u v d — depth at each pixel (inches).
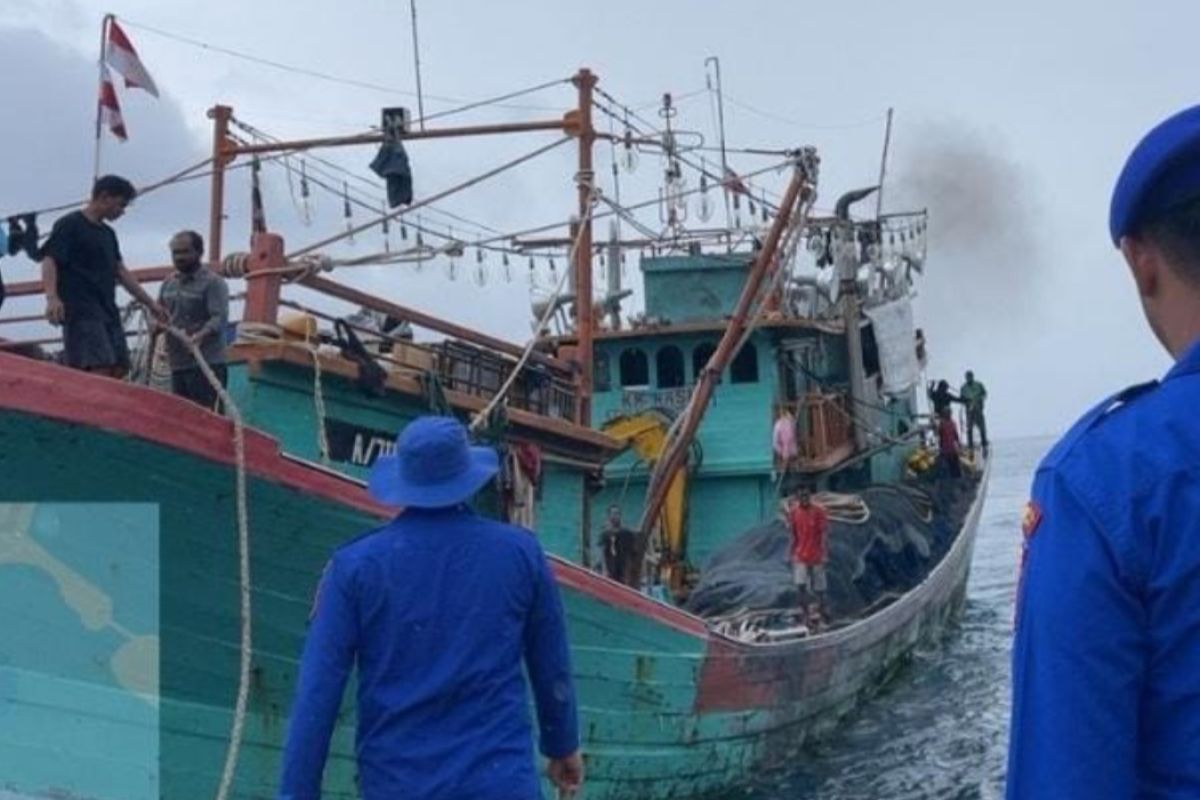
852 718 598.2
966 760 527.5
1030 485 82.9
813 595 578.9
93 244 311.3
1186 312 80.2
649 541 621.9
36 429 267.6
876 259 876.0
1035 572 78.0
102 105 472.7
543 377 490.6
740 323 566.6
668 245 769.6
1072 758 73.5
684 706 429.7
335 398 395.5
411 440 174.9
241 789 312.7
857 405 820.0
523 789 165.2
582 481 513.0
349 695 323.6
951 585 821.9
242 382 375.6
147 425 276.7
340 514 308.8
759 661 474.6
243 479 286.5
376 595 166.7
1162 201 79.7
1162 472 75.7
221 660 303.9
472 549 169.9
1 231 355.6
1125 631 74.6
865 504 714.8
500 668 167.8
